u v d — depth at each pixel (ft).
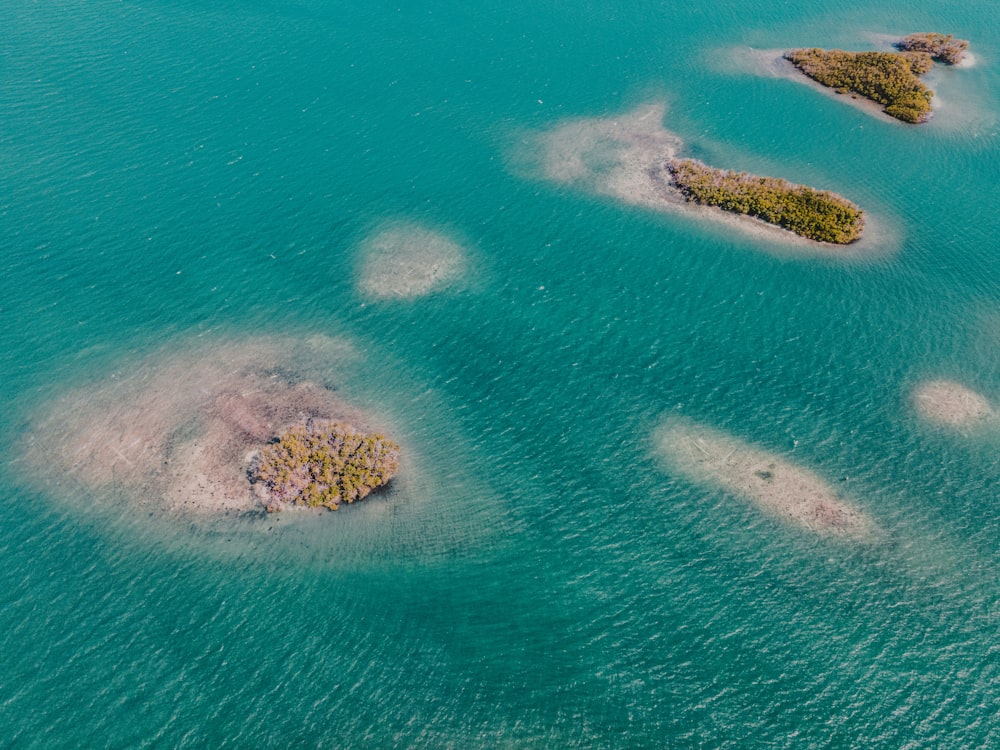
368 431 189.26
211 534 166.30
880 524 167.63
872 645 147.64
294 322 220.02
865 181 272.31
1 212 251.39
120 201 259.39
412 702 140.56
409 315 222.48
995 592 154.92
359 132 300.81
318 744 135.64
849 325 214.07
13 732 136.05
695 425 189.26
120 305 222.48
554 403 195.72
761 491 174.40
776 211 252.83
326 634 149.69
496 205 264.72
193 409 193.98
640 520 169.68
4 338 211.00
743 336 211.82
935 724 137.08
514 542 165.78
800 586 157.28
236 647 147.84
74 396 196.54
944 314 216.95
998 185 266.98
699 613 153.28
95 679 143.02
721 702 140.46
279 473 175.32
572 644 148.66
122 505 171.63
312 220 255.91
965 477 175.94
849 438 185.16
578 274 234.79
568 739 136.15
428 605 154.51
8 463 180.45
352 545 164.66
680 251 242.17
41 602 154.10
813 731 136.67
